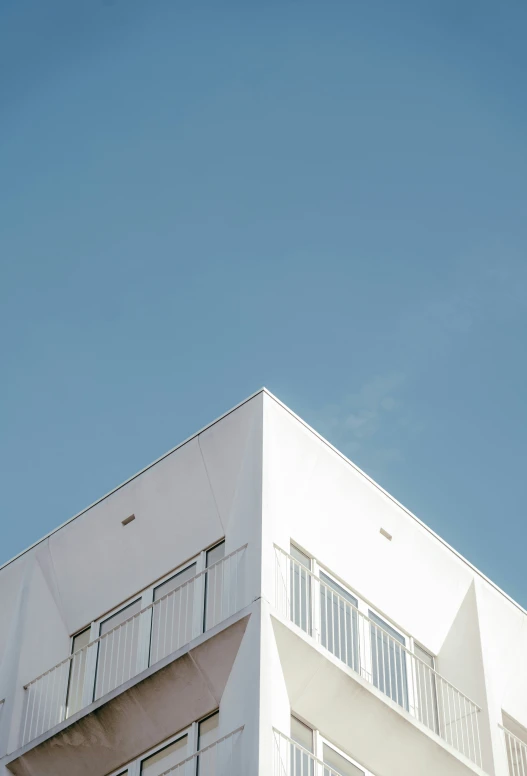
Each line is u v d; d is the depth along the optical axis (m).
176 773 26.27
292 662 26.66
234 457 29.81
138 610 30.19
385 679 29.83
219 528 29.53
